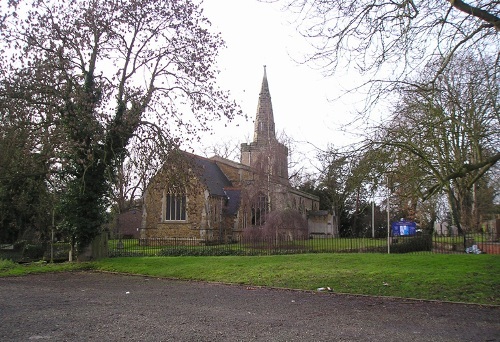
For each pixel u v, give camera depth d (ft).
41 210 88.07
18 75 62.80
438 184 43.60
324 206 200.64
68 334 24.71
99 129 65.77
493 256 57.41
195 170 75.66
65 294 40.63
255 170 130.52
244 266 57.36
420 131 42.91
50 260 76.43
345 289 42.06
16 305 34.40
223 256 73.20
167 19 71.82
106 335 24.49
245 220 134.72
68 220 70.74
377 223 155.53
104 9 68.74
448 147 48.44
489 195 111.65
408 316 30.50
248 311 31.99
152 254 83.61
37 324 27.32
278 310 32.48
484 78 40.24
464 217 98.99
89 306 33.94
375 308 33.53
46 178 72.13
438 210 108.37
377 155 40.47
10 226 95.91
